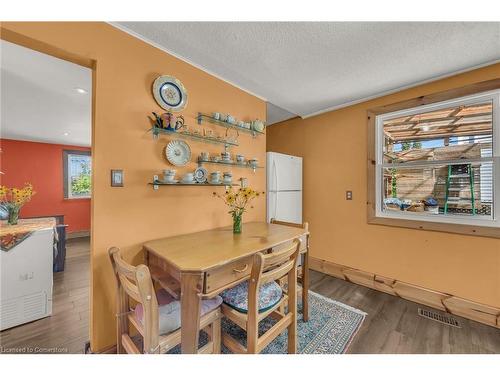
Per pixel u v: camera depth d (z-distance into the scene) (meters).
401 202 2.42
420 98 2.21
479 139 1.97
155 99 1.60
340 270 2.80
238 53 1.72
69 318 1.88
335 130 2.91
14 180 4.41
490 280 1.85
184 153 1.77
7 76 1.93
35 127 3.57
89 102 2.52
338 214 2.87
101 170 1.37
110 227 1.41
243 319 1.17
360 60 1.81
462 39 1.53
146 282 0.98
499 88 1.81
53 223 2.46
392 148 2.48
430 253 2.16
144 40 1.55
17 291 1.79
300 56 1.76
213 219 2.01
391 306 2.10
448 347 1.54
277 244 1.53
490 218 1.90
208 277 1.11
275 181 2.66
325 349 1.51
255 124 2.35
